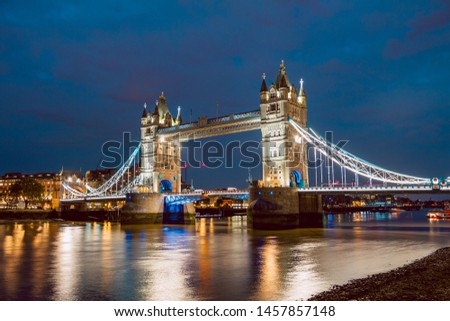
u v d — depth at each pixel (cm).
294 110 11875
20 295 3941
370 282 4028
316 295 3634
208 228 12444
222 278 4625
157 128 15262
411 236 8981
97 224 15162
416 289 3647
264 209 10750
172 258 6103
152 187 15025
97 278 4678
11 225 14538
